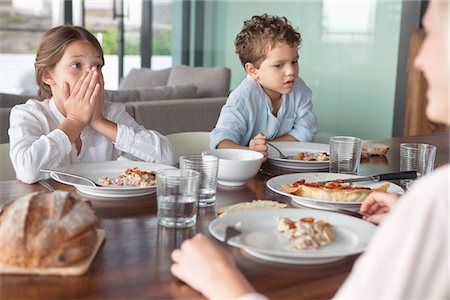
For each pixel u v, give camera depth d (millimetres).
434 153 1670
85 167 1563
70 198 970
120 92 3850
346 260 995
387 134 4852
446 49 665
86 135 1896
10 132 1735
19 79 6312
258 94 2234
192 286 867
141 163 1618
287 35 2127
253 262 978
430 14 689
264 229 1096
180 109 3875
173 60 6672
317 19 5312
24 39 6277
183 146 2188
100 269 931
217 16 6316
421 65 702
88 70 1741
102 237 1049
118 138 1844
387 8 4746
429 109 695
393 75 4750
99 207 1270
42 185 1473
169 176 1162
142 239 1075
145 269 938
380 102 4883
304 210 1179
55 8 6297
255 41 2154
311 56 5406
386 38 4777
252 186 1512
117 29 6418
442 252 632
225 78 5035
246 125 2211
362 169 1750
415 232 639
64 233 907
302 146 2018
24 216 912
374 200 1211
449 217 631
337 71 5199
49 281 880
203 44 6508
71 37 1790
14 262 899
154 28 6555
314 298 860
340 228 1104
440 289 633
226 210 1257
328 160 1800
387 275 650
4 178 1786
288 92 2225
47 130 1802
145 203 1313
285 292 875
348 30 5066
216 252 877
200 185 1309
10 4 6191
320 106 5391
